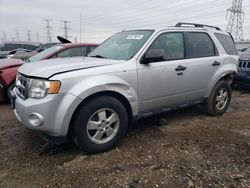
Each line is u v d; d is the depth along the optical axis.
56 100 2.91
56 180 2.73
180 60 4.09
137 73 3.52
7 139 3.74
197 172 2.90
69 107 2.96
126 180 2.73
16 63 5.88
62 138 3.12
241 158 3.25
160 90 3.84
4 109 5.30
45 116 2.91
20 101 3.11
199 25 4.91
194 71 4.27
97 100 3.19
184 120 4.70
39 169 2.95
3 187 2.62
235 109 5.59
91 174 2.84
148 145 3.58
